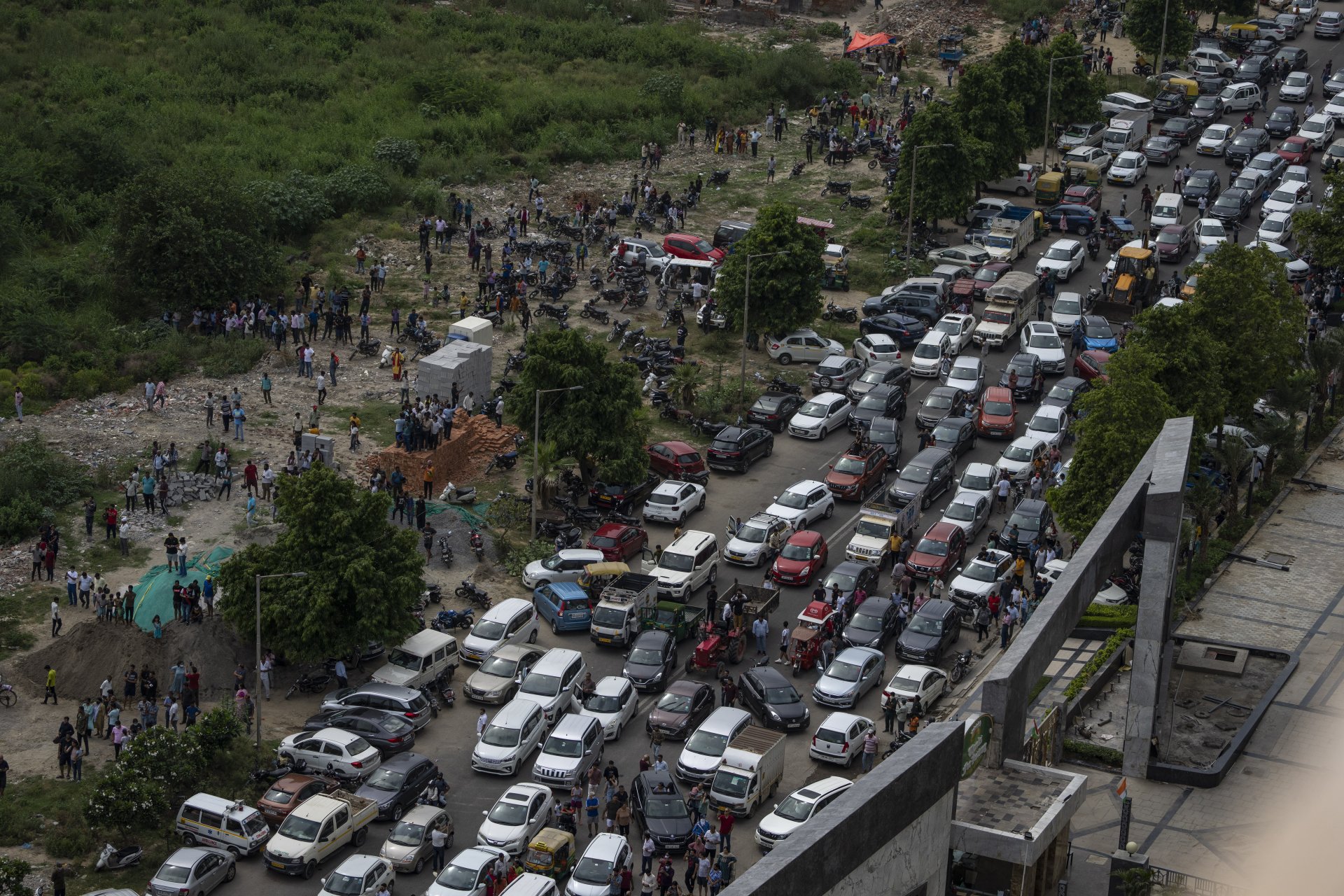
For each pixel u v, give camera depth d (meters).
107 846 50.03
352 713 56.25
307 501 59.44
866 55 138.38
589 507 73.25
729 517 72.06
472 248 99.69
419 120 122.69
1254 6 142.25
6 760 54.66
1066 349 88.94
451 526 70.38
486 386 82.06
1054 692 54.44
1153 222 103.81
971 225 105.94
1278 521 71.12
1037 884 38.06
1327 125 116.81
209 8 142.75
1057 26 144.88
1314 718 54.19
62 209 104.25
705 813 52.41
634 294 95.38
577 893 47.03
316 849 49.44
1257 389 73.31
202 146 114.88
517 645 61.31
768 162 121.12
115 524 68.25
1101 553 47.19
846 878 30.12
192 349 86.62
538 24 146.12
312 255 100.88
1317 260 94.94
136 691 58.62
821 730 55.47
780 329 87.81
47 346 85.88
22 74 123.38
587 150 120.56
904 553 68.81
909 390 86.06
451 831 50.81
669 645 61.34
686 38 143.50
